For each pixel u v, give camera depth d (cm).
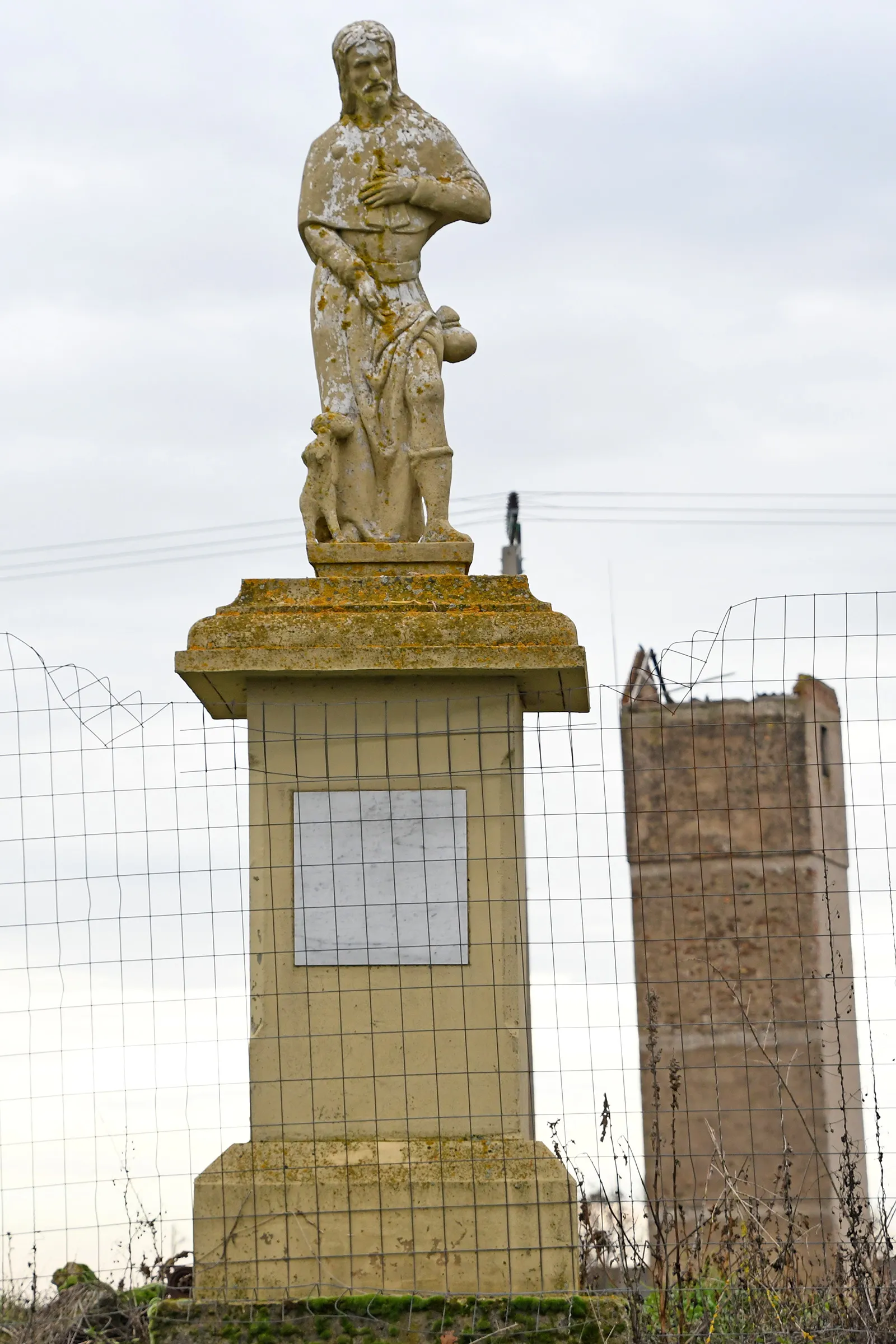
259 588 1002
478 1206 932
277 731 988
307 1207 935
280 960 977
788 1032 2048
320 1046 970
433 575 1008
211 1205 938
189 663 970
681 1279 943
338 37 1089
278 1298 925
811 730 2120
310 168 1090
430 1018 970
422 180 1077
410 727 987
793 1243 970
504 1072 962
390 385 1059
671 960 2097
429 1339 912
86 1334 980
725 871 2103
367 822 983
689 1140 1111
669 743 2136
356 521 1054
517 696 1002
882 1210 969
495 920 974
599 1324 909
